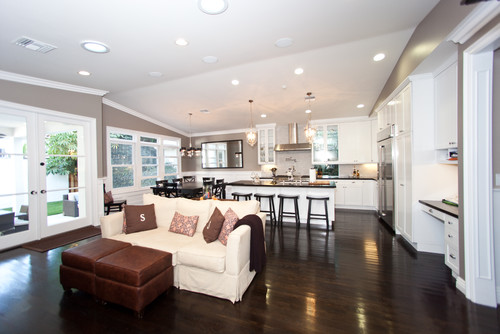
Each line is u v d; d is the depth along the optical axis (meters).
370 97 4.83
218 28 2.48
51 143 3.91
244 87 4.38
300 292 2.21
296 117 6.41
